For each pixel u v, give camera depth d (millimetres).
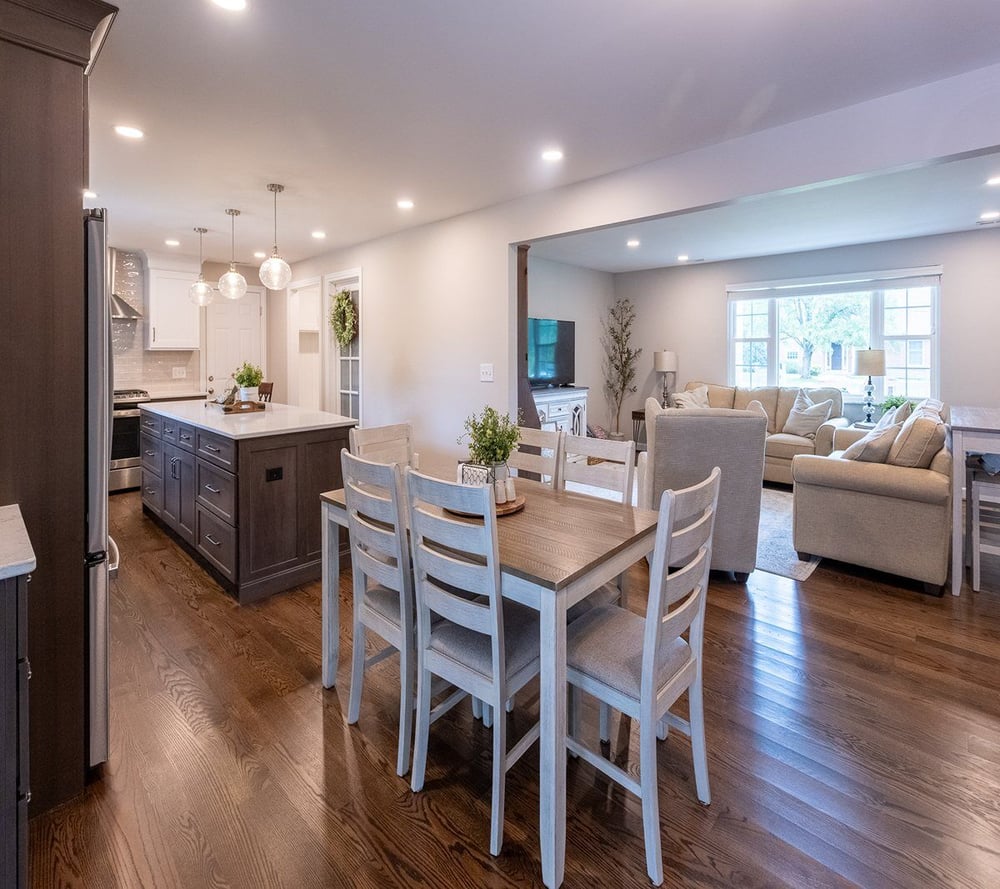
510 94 2518
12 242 1559
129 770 1841
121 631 2779
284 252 6020
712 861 1503
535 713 2176
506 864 1505
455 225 4520
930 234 5664
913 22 1992
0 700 1145
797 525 3674
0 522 1421
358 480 1967
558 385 7227
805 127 2771
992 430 2994
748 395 6742
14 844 1172
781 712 2145
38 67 1574
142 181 3709
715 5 1892
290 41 2102
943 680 2354
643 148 3127
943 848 1544
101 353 1720
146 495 4664
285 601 3141
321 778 1812
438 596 1630
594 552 1615
